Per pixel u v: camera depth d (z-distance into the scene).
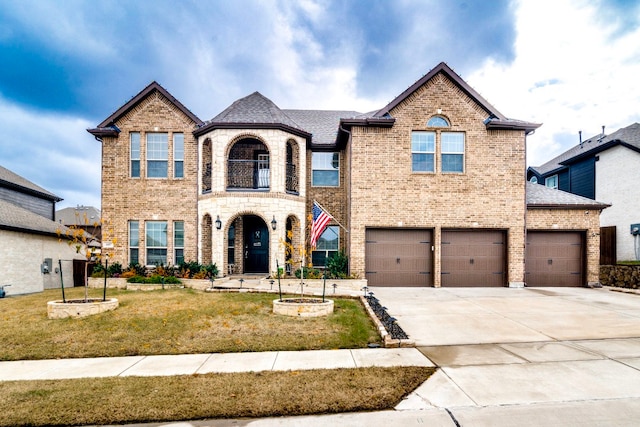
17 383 4.52
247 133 12.97
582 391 4.21
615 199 17.34
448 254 12.91
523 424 3.49
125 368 5.13
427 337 6.54
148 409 3.73
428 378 4.61
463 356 5.51
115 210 14.18
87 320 7.48
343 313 8.16
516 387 4.32
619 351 5.69
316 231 10.82
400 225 12.72
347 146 13.73
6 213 14.15
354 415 3.67
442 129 12.90
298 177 13.84
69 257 16.92
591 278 12.96
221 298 9.59
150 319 7.52
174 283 11.84
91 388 4.31
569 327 7.20
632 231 16.28
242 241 14.56
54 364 5.36
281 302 8.28
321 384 4.38
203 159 13.96
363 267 12.63
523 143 12.98
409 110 12.91
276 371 4.90
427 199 12.79
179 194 14.26
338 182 14.94
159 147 14.44
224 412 3.68
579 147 21.80
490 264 12.95
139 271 13.30
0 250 12.55
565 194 13.98
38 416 3.60
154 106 14.37
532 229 13.00
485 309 8.88
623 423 3.51
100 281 12.59
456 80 12.77
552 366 5.04
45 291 13.51
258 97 14.59
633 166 16.45
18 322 7.47
